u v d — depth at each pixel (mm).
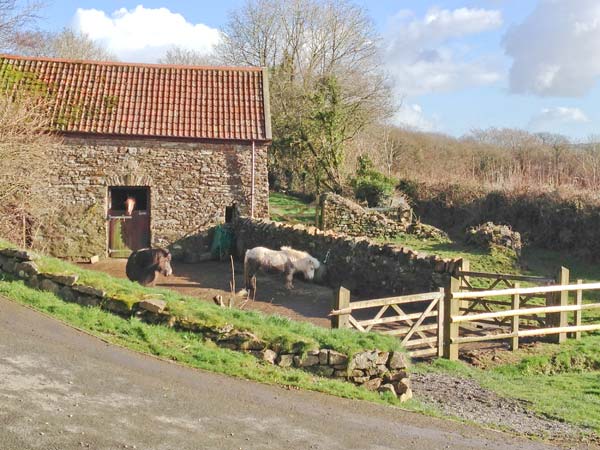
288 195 38375
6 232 19688
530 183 26734
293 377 9203
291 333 10016
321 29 44438
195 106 25047
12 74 24547
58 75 25375
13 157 17688
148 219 23719
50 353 8539
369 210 27578
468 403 10172
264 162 24203
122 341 9516
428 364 12320
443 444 7645
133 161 23438
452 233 28141
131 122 23812
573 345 13852
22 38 29234
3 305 10164
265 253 17328
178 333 10070
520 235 24375
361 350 9719
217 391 8242
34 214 20812
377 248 16812
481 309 15602
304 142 36094
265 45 45562
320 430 7465
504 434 8570
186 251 23656
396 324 14125
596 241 22516
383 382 9758
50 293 10977
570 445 8469
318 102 36125
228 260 23703
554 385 11797
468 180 29938
